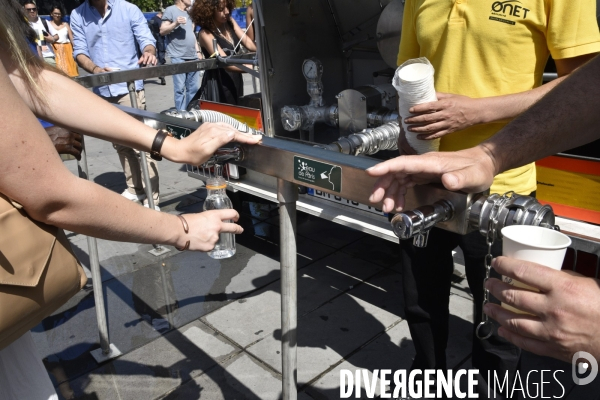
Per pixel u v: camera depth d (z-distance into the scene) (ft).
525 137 3.24
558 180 7.01
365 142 7.63
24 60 3.62
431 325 6.21
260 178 10.29
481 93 5.19
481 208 2.93
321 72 10.53
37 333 9.21
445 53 5.32
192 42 20.01
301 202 9.30
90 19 14.23
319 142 11.36
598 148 6.62
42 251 2.98
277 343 8.60
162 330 9.12
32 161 2.75
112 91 13.99
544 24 4.82
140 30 14.66
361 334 8.75
